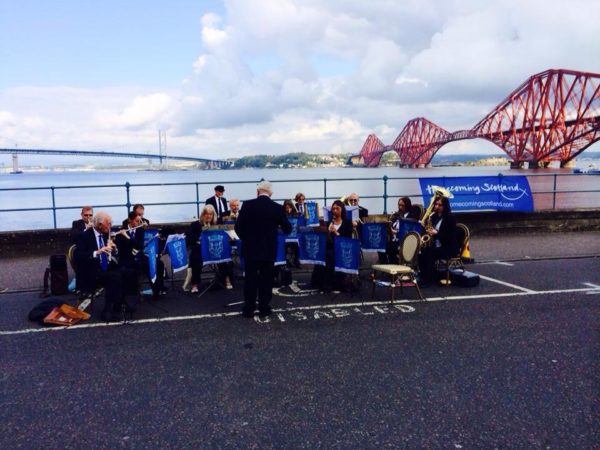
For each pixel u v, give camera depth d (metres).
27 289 7.02
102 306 6.11
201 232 6.61
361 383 3.79
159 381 3.86
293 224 8.55
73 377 3.96
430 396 3.56
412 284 6.98
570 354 4.33
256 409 3.39
